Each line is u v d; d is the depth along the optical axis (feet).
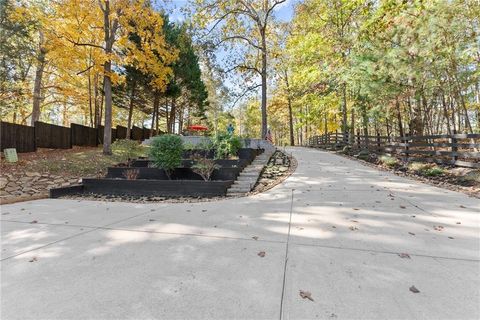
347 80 43.27
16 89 45.24
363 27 38.34
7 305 7.24
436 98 45.21
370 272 8.82
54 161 36.86
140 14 43.06
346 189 22.52
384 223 14.03
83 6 40.45
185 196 25.11
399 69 33.42
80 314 6.79
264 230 13.61
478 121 51.98
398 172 30.27
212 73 60.85
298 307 6.96
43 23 41.32
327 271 8.95
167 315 6.71
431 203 17.52
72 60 49.06
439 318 6.42
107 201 23.29
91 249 11.40
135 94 67.87
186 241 12.25
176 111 93.71
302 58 59.21
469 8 30.40
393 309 6.80
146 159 37.70
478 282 8.07
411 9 30.99
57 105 83.30
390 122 57.41
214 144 36.24
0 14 37.96
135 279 8.64
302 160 40.42
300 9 60.08
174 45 57.57
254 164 35.55
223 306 7.06
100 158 40.75
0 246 11.86
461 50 30.89
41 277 8.86
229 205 19.88
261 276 8.70
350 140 52.65
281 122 143.02
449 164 28.63
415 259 9.74
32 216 17.48
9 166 32.63
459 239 11.58
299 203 19.02
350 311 6.75
